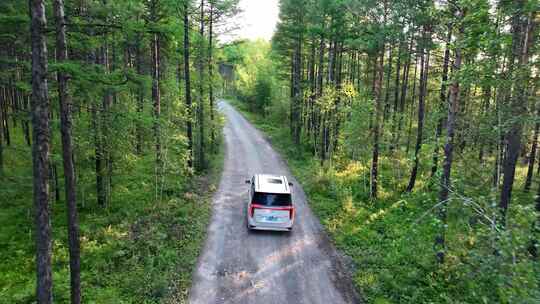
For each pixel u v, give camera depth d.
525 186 19.84
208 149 27.02
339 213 15.02
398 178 20.56
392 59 24.44
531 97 9.10
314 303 8.71
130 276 9.32
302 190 18.83
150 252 10.70
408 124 25.17
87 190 17.20
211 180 20.08
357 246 12.09
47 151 6.47
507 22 7.82
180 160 16.77
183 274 9.66
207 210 14.91
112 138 13.70
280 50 31.81
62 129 7.27
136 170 18.61
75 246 7.59
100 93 9.37
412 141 27.08
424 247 10.24
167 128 16.06
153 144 16.75
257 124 45.56
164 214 13.84
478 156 17.06
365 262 10.86
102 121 13.46
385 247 11.84
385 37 15.12
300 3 24.25
